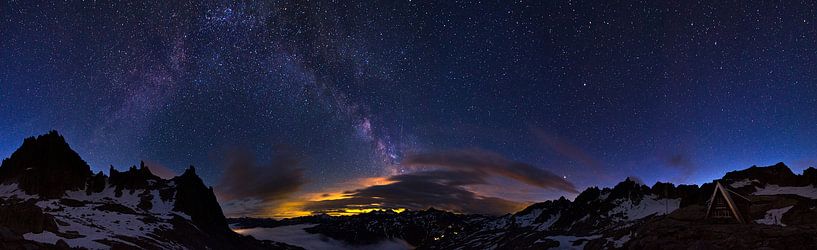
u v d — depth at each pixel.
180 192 178.25
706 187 150.00
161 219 142.00
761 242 75.75
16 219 72.56
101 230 96.81
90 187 160.88
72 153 167.88
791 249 72.31
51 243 68.06
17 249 59.38
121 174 177.50
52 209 125.94
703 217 99.25
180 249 109.81
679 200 183.12
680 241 87.69
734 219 94.50
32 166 152.88
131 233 106.12
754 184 129.00
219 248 139.25
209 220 174.50
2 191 143.38
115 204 148.00
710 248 79.44
